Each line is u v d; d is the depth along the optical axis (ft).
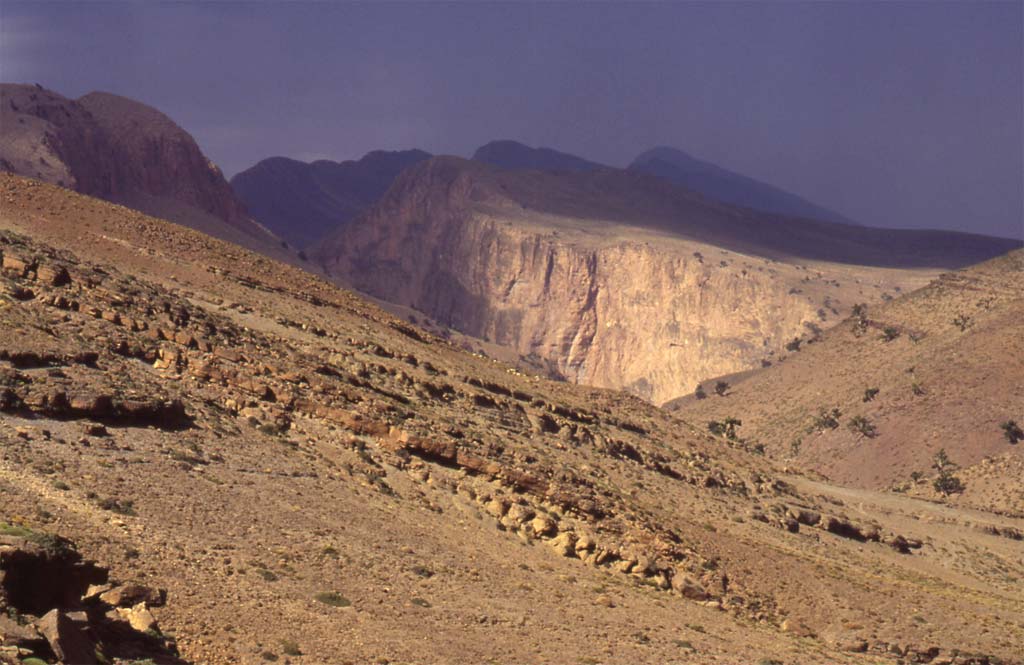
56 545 91.81
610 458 265.34
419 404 230.07
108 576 106.83
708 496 268.00
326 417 189.78
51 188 282.36
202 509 137.39
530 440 247.70
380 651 115.75
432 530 167.22
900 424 629.51
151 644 95.76
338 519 154.51
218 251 295.07
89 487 129.59
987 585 284.82
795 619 203.62
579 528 188.14
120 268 250.37
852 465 621.72
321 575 132.67
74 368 163.22
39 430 140.36
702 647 155.74
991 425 585.22
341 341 260.83
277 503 150.71
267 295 278.46
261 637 108.88
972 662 204.23
